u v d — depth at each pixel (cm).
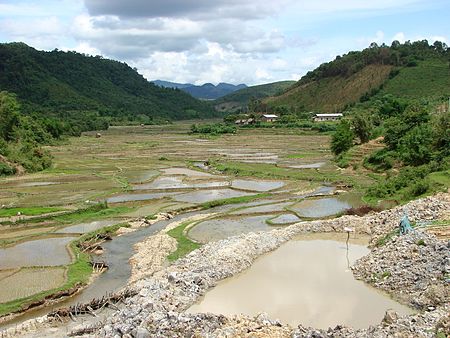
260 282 2989
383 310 2466
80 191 6469
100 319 2597
